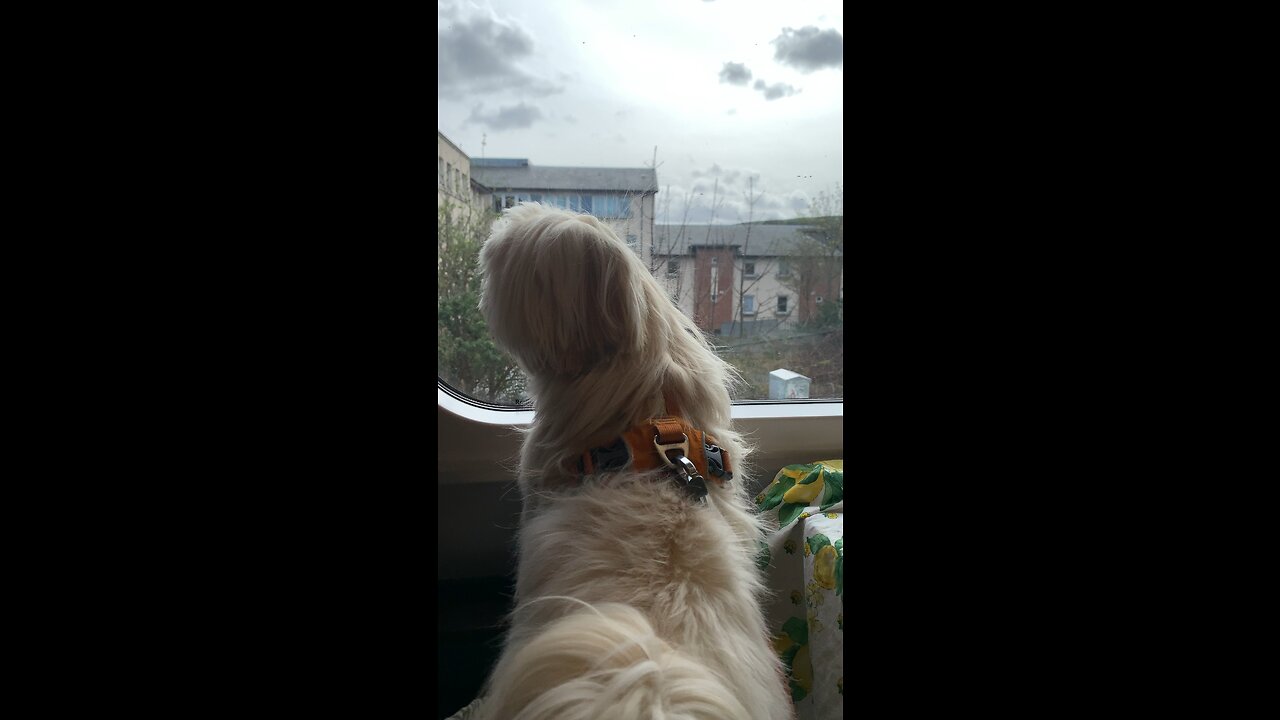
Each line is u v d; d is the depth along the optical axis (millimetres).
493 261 945
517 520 1182
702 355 1018
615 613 668
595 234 917
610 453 869
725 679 654
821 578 893
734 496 910
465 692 1121
